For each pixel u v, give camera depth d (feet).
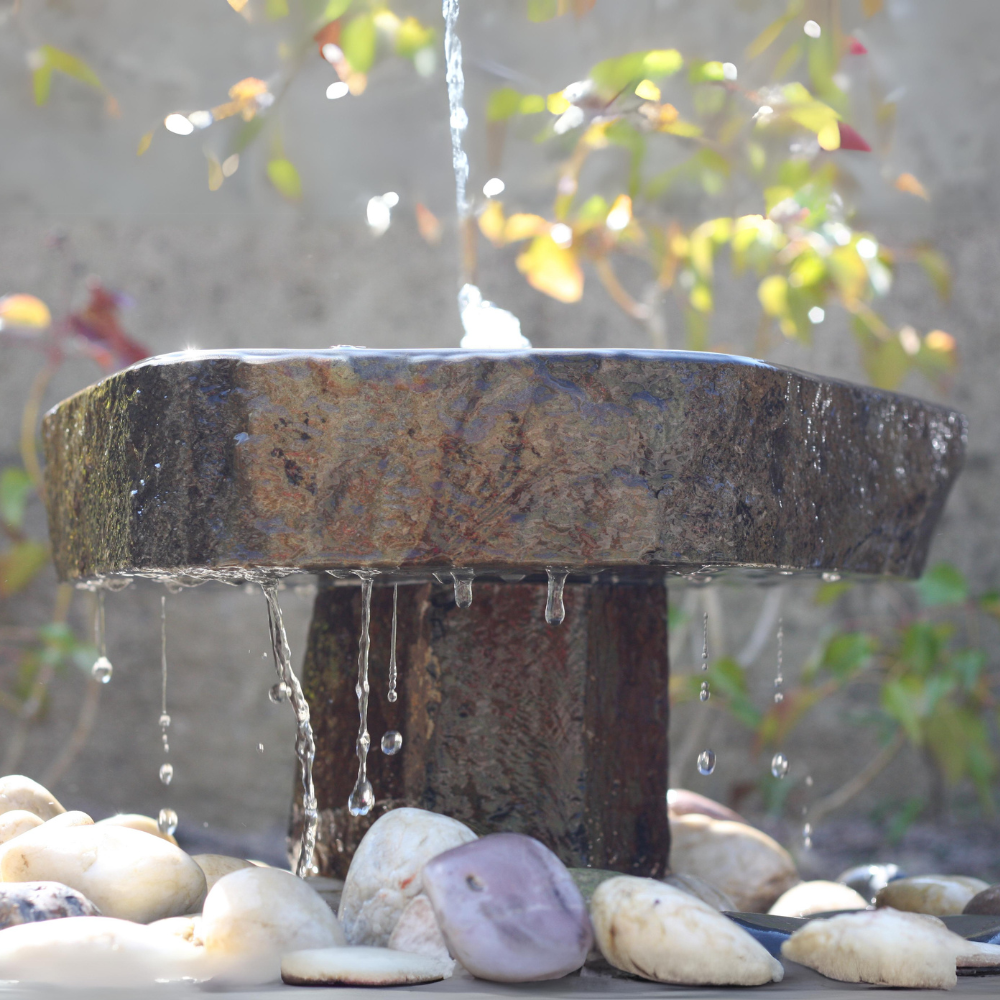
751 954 3.76
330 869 5.96
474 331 8.35
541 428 4.14
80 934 3.87
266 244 11.96
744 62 10.15
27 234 11.73
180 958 3.88
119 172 11.80
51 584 11.54
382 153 11.75
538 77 10.92
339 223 11.97
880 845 11.08
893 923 3.91
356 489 4.18
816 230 9.03
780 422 4.51
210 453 4.26
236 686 11.67
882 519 5.31
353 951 3.86
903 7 11.48
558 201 8.96
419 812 4.77
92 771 11.44
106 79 11.53
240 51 11.39
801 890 6.30
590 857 5.48
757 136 8.73
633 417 4.17
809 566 4.72
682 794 7.89
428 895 3.90
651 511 4.19
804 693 10.26
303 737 5.71
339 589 6.28
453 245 11.94
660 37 10.89
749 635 12.08
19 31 11.39
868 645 9.97
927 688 9.62
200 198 11.89
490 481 4.16
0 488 10.26
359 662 5.77
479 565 4.27
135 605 11.64
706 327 11.08
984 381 12.17
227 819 11.50
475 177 11.46
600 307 12.06
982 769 10.35
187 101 11.51
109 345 10.11
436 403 4.13
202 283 11.89
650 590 6.07
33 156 11.72
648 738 5.95
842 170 9.39
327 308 11.94
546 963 3.73
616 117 7.89
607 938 3.87
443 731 5.48
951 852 10.77
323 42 8.35
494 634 5.50
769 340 11.88
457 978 3.82
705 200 11.31
